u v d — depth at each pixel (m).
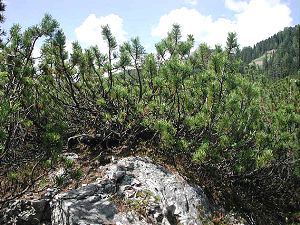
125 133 11.59
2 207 7.52
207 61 11.83
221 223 9.02
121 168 9.91
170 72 10.23
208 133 10.62
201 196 9.62
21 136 9.62
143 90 12.07
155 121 11.06
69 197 8.38
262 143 11.09
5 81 8.65
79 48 11.16
